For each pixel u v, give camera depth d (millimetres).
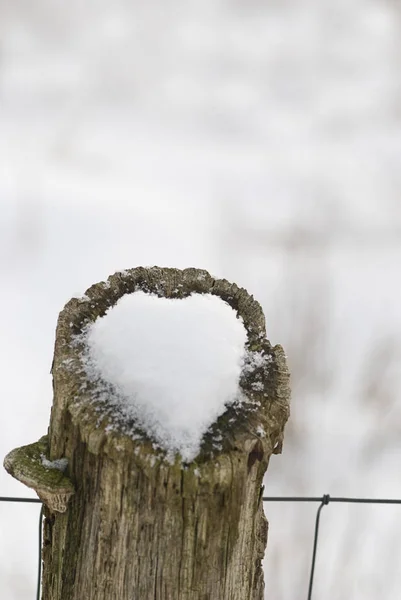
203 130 9789
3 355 5062
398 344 5070
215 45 12562
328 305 5492
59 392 1348
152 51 12203
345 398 4551
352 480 3975
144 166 8539
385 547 3570
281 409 1393
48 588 1452
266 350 1543
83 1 13586
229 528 1281
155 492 1250
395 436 4242
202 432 1292
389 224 7207
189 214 7473
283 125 10047
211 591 1327
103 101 10305
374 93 11148
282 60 12281
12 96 10117
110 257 6523
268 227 7176
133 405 1309
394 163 8914
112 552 1324
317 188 8117
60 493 1313
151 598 1325
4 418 4395
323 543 3594
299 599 3256
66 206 7195
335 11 13906
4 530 3523
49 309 5691
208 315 1511
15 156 8359
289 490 3896
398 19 13711
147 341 1394
